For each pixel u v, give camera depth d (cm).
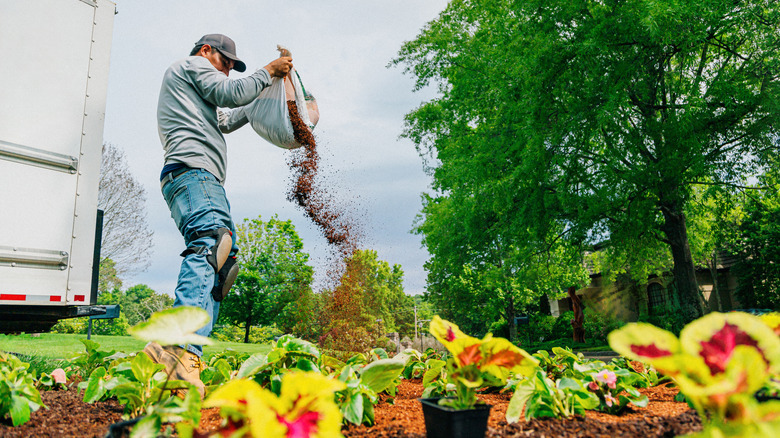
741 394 79
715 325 85
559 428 145
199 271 248
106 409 216
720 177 1428
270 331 4159
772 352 81
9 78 428
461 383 130
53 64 457
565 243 1788
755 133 1290
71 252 456
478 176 1681
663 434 131
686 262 1547
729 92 1248
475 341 125
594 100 1335
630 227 1453
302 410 85
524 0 1480
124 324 5938
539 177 1453
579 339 2144
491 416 179
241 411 92
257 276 2955
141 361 166
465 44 2141
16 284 418
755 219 2189
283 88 373
